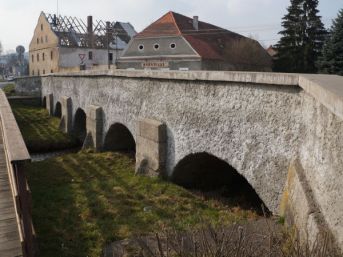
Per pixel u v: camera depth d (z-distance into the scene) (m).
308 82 5.21
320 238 4.04
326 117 4.73
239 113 7.29
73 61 48.34
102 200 8.96
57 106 25.23
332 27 21.89
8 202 7.26
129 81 11.97
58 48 47.28
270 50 46.72
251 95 6.96
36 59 54.72
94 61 49.97
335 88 4.38
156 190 9.48
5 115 7.83
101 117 14.74
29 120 24.95
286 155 6.21
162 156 10.04
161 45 36.25
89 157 13.75
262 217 7.20
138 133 11.13
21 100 31.98
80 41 49.31
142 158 10.93
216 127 7.99
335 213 4.23
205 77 8.08
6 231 6.41
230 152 7.62
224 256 3.56
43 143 19.17
